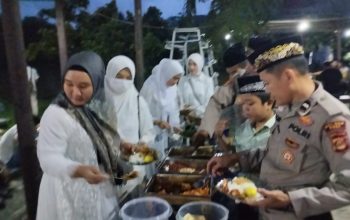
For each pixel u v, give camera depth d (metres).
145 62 7.35
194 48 5.64
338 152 1.16
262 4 2.97
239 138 1.94
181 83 4.01
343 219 2.65
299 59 1.25
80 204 1.51
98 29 8.43
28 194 2.06
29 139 2.00
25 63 1.95
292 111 1.30
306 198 1.22
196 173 2.14
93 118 1.61
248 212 1.82
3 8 1.85
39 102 6.60
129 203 1.67
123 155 1.92
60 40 5.49
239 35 2.98
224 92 2.38
